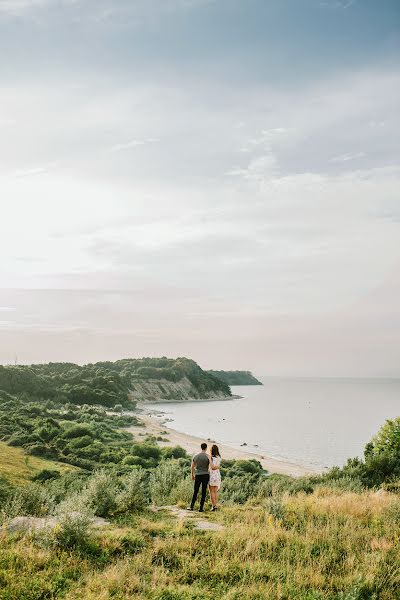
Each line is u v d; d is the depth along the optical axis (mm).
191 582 7832
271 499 13516
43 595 7055
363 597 6996
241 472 62500
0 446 72375
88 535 9367
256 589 7188
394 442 23906
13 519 10805
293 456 97688
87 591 6988
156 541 9648
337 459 94500
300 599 6867
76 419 129750
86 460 70562
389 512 11758
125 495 13430
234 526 10570
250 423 173625
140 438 113688
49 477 51188
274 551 9008
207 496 16812
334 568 8180
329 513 11719
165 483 18422
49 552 8555
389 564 8195
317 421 181250
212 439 125125
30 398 177000
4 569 7660
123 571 7680
